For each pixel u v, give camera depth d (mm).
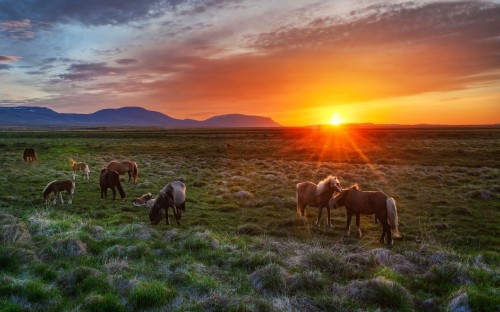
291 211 18031
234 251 10805
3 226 11414
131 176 29969
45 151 54781
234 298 7332
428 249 10938
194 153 51688
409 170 32156
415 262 10188
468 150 46469
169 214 17344
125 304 7328
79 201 20188
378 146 57406
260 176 29141
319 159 42875
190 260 9961
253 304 7180
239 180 27484
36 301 7410
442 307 7512
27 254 9594
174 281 8547
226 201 20266
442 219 16344
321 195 14969
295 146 60094
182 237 12195
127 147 60531
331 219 16328
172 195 15234
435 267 9180
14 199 19516
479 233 14156
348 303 7508
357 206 13180
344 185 25188
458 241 13055
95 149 58031
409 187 23953
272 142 71375
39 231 12039
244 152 52156
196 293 7930
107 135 106875
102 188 20953
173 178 28844
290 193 22672
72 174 29953
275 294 8156
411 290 8508
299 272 9141
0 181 25750
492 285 8414
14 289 7605
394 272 9219
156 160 43062
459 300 7480
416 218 16500
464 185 24391
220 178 28984
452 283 8688
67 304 7344
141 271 9023
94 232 12422
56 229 12180
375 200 12648
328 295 7895
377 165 36000
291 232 14195
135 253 10367
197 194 22359
